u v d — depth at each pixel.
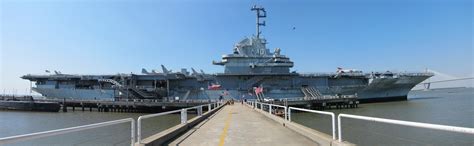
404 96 71.31
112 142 16.53
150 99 57.16
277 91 58.69
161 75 56.50
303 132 11.21
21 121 37.56
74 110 54.97
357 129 21.28
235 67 60.50
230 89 59.19
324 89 60.84
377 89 64.88
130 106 51.47
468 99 73.88
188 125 14.02
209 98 58.34
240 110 30.52
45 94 59.97
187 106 49.97
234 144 9.47
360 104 61.59
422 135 18.58
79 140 17.45
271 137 10.88
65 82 59.03
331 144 8.07
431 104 56.41
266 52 64.19
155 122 33.38
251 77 60.50
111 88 56.25
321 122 27.56
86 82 58.69
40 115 45.88
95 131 22.38
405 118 34.94
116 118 41.75
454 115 35.81
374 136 18.22
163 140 9.64
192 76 59.06
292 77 61.38
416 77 65.31
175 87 59.88
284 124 14.89
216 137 11.01
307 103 51.00
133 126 7.63
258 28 65.00
